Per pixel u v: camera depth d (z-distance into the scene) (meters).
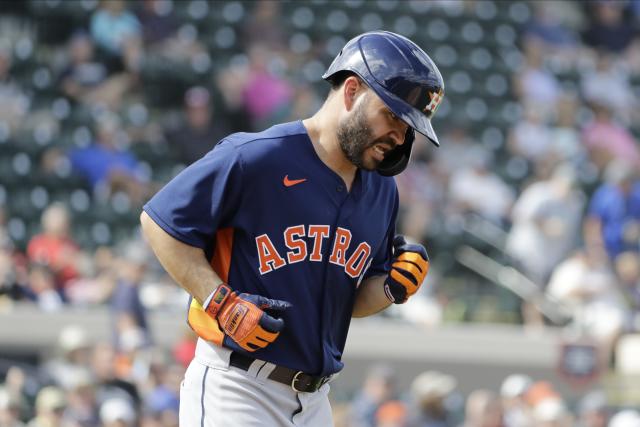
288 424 12.49
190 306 12.62
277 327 11.68
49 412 26.91
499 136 50.25
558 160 45.84
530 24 57.41
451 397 36.41
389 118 11.91
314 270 12.29
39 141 41.62
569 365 36.88
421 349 36.53
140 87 47.00
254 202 12.07
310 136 12.33
